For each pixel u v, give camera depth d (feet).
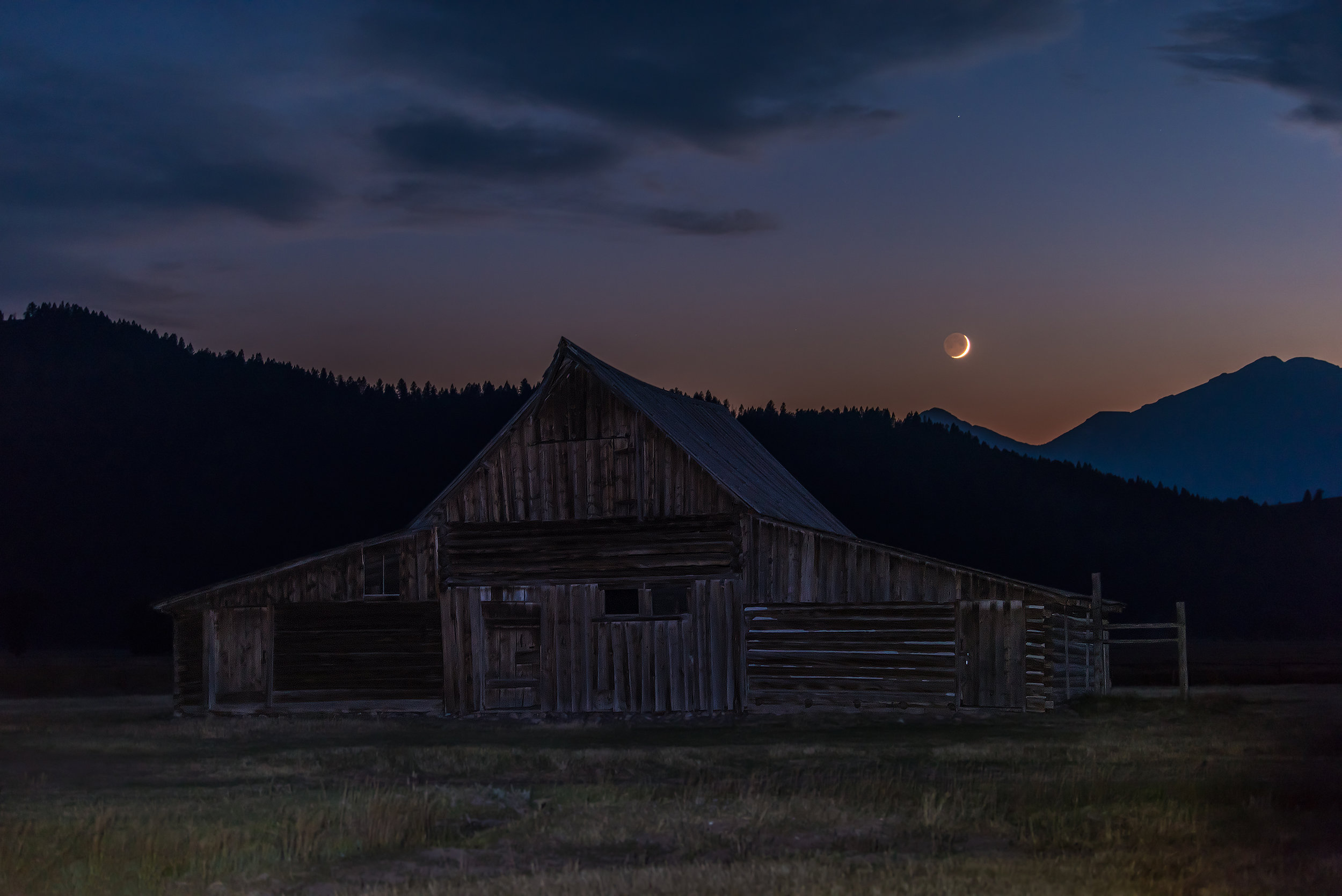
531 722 97.55
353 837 42.29
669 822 44.55
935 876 34.40
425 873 37.68
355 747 76.59
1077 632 111.55
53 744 78.07
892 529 647.97
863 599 97.60
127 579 567.59
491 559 106.22
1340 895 32.68
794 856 39.06
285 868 38.29
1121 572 597.11
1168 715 91.25
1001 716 91.20
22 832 42.45
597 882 33.86
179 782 59.62
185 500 654.94
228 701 107.86
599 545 103.96
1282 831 41.52
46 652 385.29
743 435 154.10
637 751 71.31
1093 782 51.57
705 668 100.22
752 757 67.05
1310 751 65.82
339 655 107.14
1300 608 524.52
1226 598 557.33
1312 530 616.80
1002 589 94.07
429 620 106.42
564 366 106.93
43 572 560.61
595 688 102.32
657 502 103.19
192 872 37.37
